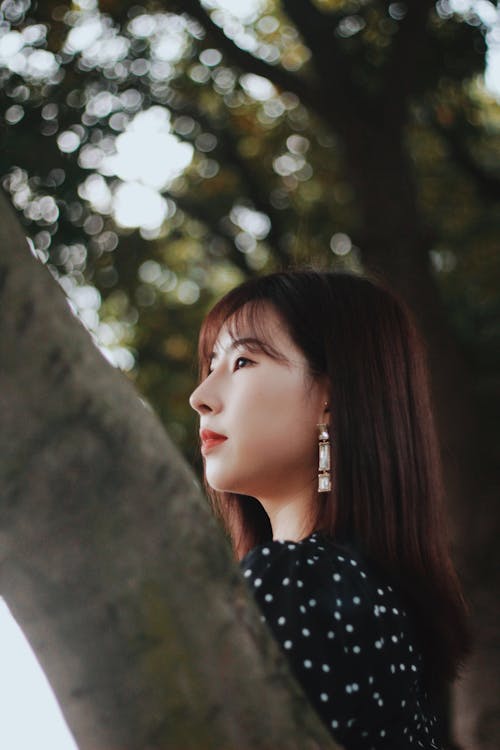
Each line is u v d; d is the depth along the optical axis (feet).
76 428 3.10
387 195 23.56
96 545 3.14
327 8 27.78
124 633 3.20
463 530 21.85
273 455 5.66
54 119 21.65
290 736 3.41
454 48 25.53
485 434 26.99
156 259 31.09
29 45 21.76
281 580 4.83
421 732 5.32
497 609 17.85
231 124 32.12
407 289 23.21
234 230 33.96
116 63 24.70
